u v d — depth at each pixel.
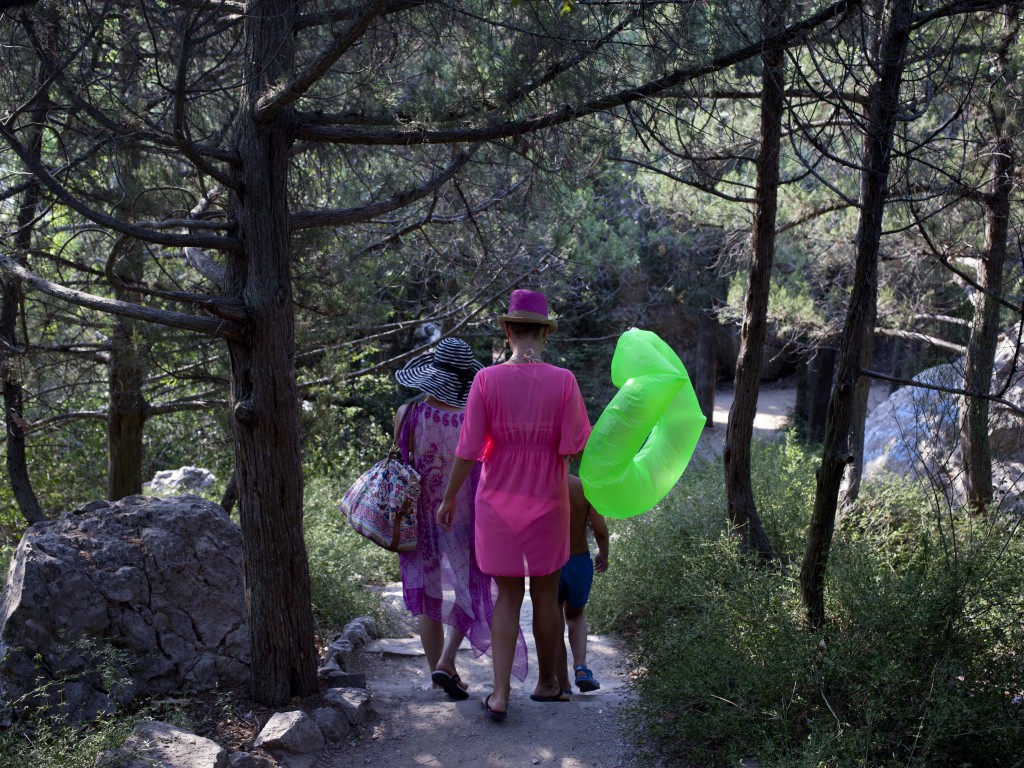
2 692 3.72
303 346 7.07
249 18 4.07
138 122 4.36
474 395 3.88
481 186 6.84
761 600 4.09
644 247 18.72
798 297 10.36
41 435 10.04
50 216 6.99
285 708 4.20
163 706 4.10
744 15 4.12
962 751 3.27
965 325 5.23
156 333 6.91
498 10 4.40
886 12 4.07
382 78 4.58
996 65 5.47
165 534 4.48
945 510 6.28
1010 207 6.53
